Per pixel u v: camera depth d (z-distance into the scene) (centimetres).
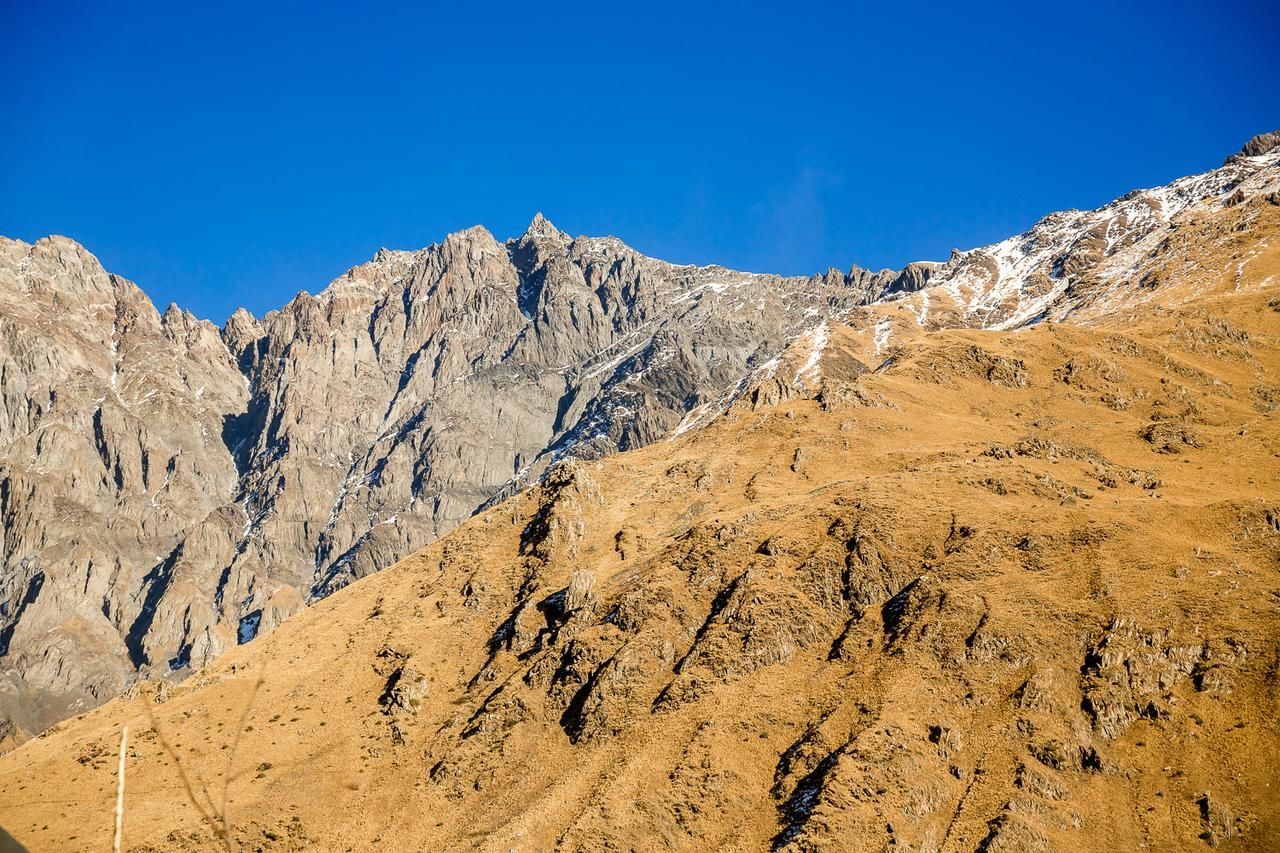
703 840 8362
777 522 11594
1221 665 8475
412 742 10481
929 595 9875
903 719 8719
